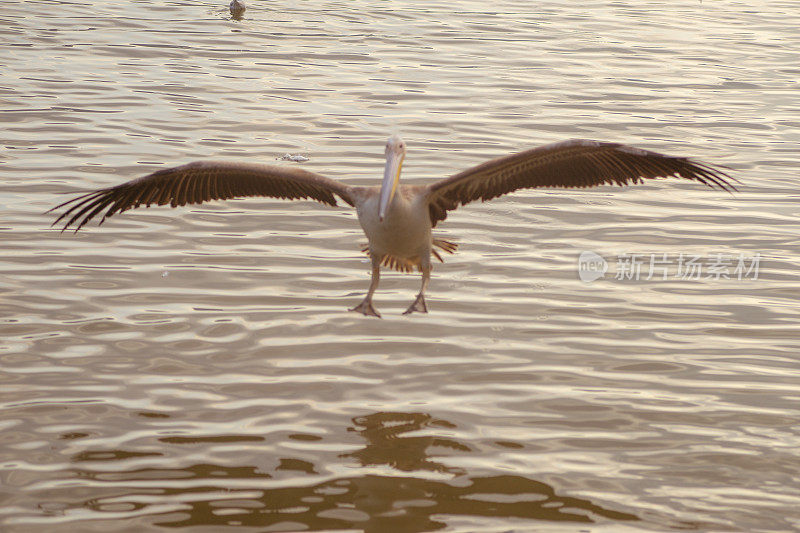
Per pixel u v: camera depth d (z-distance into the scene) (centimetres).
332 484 789
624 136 1645
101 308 1055
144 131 1598
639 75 2050
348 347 1002
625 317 1072
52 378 925
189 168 898
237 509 754
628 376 959
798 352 1007
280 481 791
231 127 1630
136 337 1002
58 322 1023
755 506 771
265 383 934
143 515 745
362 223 906
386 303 1092
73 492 770
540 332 1037
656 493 786
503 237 1270
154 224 1280
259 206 1358
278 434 856
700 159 1552
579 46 2269
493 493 781
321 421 877
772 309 1093
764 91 1966
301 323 1045
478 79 1969
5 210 1284
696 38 2398
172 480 790
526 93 1888
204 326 1029
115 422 865
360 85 1895
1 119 1622
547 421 884
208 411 888
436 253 975
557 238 1270
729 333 1041
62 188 1362
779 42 2383
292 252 1212
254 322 1042
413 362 977
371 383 939
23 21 2261
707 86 1988
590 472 811
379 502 766
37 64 1939
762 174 1502
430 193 894
